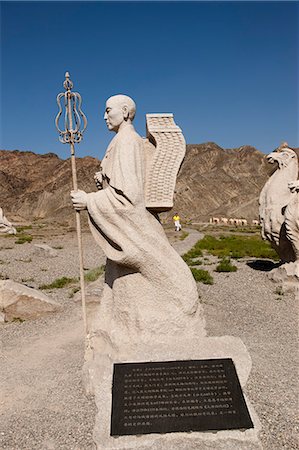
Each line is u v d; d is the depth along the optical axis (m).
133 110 5.50
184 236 31.78
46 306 8.83
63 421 4.69
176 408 3.93
